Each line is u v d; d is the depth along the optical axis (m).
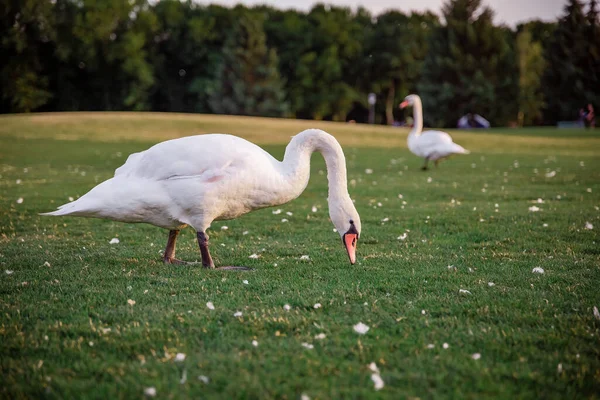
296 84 84.75
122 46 70.56
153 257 7.11
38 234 8.56
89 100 73.50
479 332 4.50
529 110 72.69
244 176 6.27
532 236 8.21
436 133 18.95
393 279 6.00
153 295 5.43
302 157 6.59
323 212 10.70
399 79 90.94
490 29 73.00
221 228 9.03
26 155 22.50
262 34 76.69
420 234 8.53
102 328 4.52
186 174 6.16
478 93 70.69
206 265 6.50
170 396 3.54
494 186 14.41
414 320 4.77
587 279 5.97
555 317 4.82
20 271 6.34
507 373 3.83
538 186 14.27
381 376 3.78
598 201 11.60
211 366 3.92
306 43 85.44
